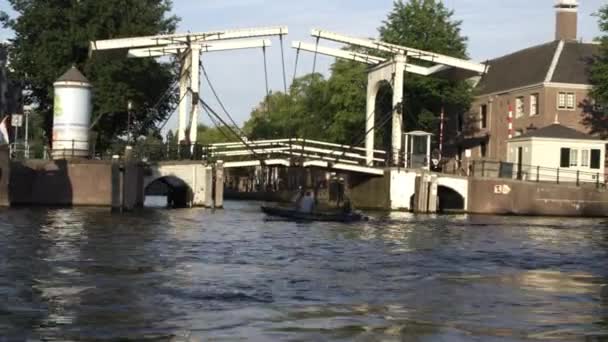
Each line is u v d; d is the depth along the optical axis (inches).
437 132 2642.7
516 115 2492.6
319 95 2623.0
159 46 1822.1
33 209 1512.1
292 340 441.1
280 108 3287.4
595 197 1861.5
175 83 1918.1
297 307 538.3
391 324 487.8
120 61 2060.8
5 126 1546.5
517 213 1868.8
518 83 2497.5
